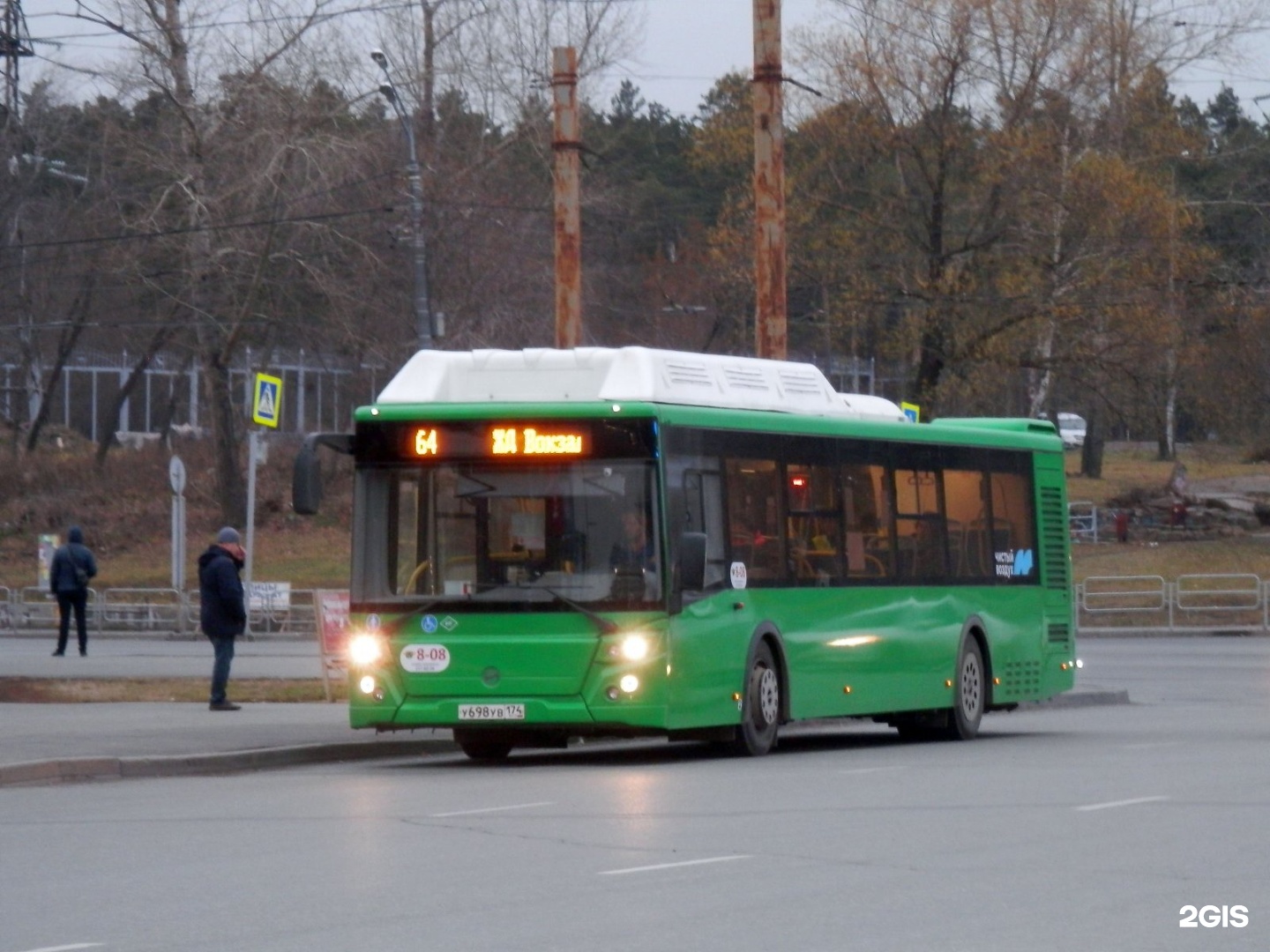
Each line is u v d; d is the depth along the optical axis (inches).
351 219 2215.8
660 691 738.8
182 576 1973.4
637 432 750.5
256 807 624.1
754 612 800.9
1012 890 439.2
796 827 553.6
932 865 477.7
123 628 2025.1
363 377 2647.6
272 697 1078.4
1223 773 705.0
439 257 2359.7
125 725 893.2
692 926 395.2
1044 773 714.2
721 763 778.2
